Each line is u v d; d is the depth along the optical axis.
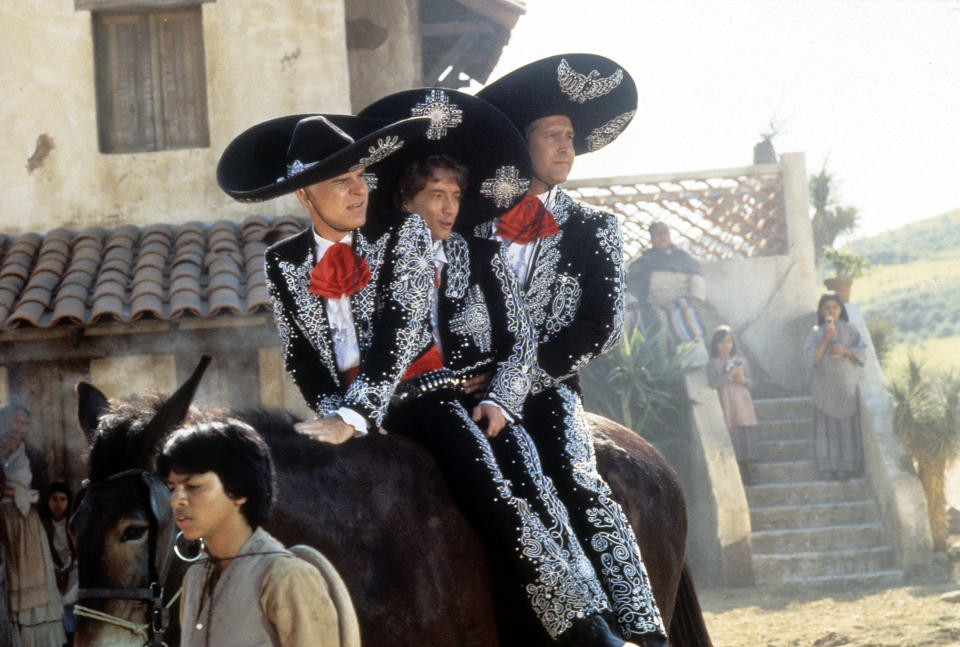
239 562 2.75
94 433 3.39
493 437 3.95
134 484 3.22
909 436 12.42
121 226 12.06
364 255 3.79
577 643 3.63
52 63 12.25
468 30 14.36
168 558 3.19
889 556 12.03
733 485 12.22
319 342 3.84
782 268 14.93
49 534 7.96
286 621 2.69
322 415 3.79
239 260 10.88
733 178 14.99
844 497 12.78
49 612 7.78
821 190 16.72
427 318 3.90
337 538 3.50
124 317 10.10
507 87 4.50
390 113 4.25
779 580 11.94
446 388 3.93
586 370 13.19
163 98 12.44
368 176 4.18
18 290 10.74
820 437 13.03
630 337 13.41
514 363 4.00
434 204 4.05
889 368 14.02
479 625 3.73
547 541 3.71
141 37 12.45
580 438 4.24
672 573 4.79
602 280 4.39
